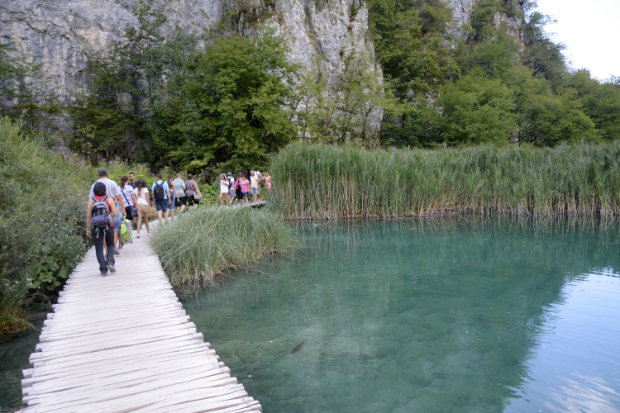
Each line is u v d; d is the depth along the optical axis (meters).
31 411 2.69
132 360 3.51
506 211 17.11
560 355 4.46
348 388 3.83
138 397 2.90
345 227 14.30
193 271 7.72
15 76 21.42
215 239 8.54
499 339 4.91
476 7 49.38
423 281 7.60
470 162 17.59
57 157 17.03
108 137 23.23
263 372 4.18
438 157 17.73
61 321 4.47
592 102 41.53
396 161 16.77
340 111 29.48
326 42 30.11
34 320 5.64
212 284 7.55
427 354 4.54
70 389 3.01
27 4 22.67
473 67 40.69
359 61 29.86
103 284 5.97
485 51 41.50
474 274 8.10
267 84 22.62
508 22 55.19
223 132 23.36
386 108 29.42
